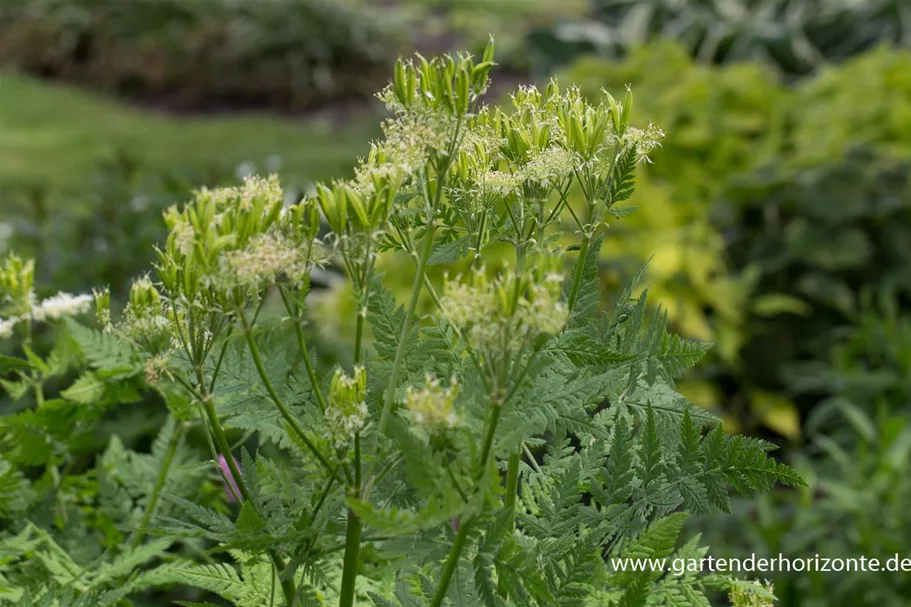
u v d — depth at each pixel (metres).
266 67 10.34
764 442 0.99
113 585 1.20
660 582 1.10
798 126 3.96
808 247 3.51
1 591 1.10
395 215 1.01
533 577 0.90
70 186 6.22
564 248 0.99
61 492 1.35
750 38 5.58
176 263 0.95
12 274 1.24
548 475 1.05
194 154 7.57
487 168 1.01
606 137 1.01
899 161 3.60
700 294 3.22
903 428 2.79
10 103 9.71
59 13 11.09
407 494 0.96
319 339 2.25
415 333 1.01
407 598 0.98
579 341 0.94
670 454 1.02
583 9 14.12
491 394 0.88
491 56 0.96
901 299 3.68
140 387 1.34
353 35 10.77
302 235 0.93
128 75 10.51
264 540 0.92
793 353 3.54
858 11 5.96
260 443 1.11
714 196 3.65
